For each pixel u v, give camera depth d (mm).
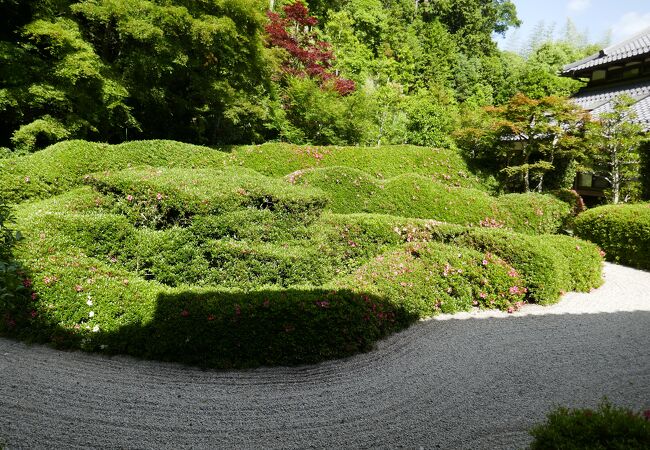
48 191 8164
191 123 13734
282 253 5184
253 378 3754
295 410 3252
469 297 5621
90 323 4094
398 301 4961
